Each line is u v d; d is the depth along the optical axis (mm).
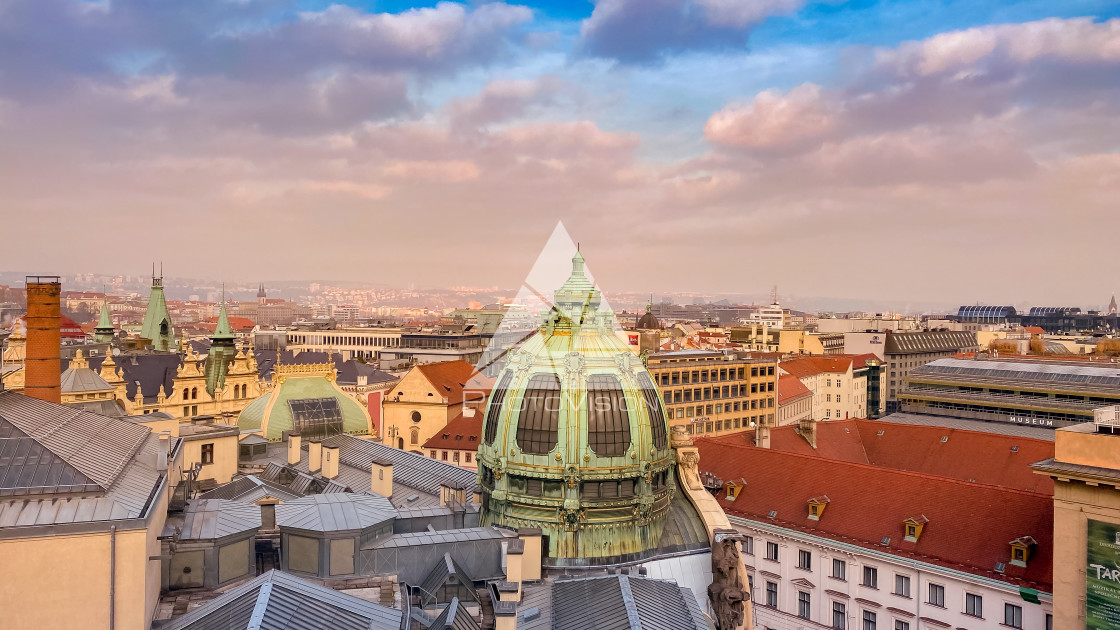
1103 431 60562
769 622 87062
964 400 164625
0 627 38344
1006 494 75938
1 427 43938
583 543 55094
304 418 96625
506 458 56656
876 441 112188
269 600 38906
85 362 115188
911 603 75562
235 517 50812
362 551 49844
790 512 87000
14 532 38531
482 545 52438
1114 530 57844
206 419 107875
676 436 63938
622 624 43000
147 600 41469
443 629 41625
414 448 150500
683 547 58000
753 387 178625
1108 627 58281
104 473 44094
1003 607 69625
